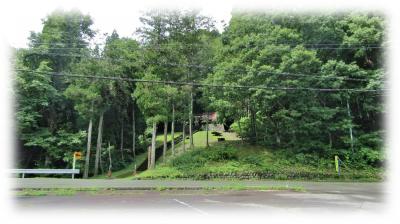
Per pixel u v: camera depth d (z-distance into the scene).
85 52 27.55
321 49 25.19
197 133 33.34
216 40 27.70
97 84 26.45
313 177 21.52
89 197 13.19
